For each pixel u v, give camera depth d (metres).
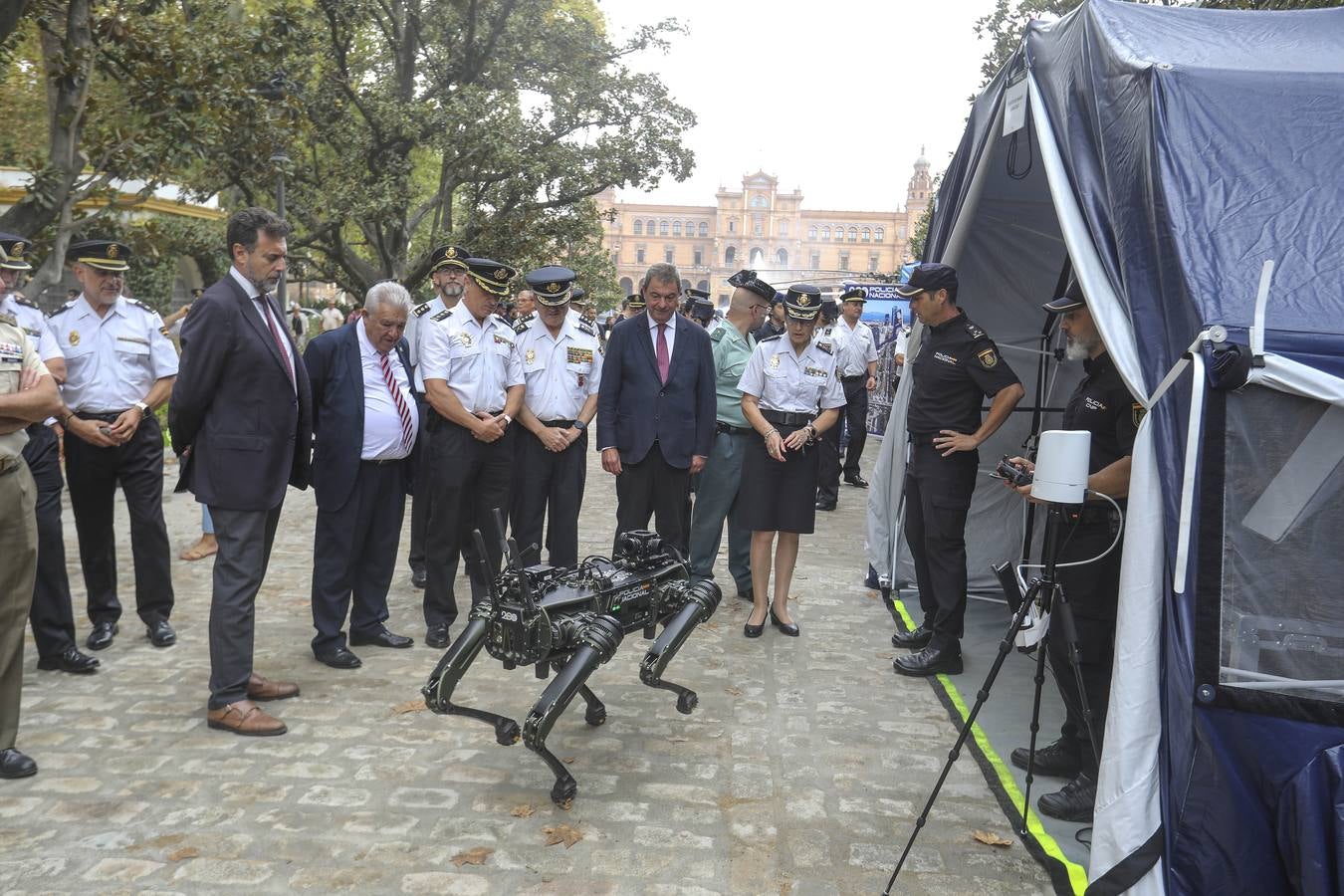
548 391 5.37
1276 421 2.50
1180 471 2.59
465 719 4.17
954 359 4.73
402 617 5.62
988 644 5.41
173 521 7.88
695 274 109.38
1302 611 2.49
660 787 3.59
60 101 8.99
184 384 3.85
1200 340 2.52
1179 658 2.55
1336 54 3.53
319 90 15.05
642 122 17.17
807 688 4.69
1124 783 2.58
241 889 2.86
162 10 10.38
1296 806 2.40
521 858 3.07
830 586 6.59
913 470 5.00
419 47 17.58
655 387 5.41
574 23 17.05
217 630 3.97
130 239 10.30
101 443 4.73
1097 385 3.66
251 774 3.60
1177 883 2.52
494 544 5.35
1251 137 2.94
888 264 107.56
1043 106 3.83
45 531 4.47
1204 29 3.84
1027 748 3.99
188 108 9.50
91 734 3.91
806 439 5.24
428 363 4.96
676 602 3.83
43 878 2.89
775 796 3.55
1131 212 3.02
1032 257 5.73
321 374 4.75
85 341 4.80
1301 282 2.61
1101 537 3.39
